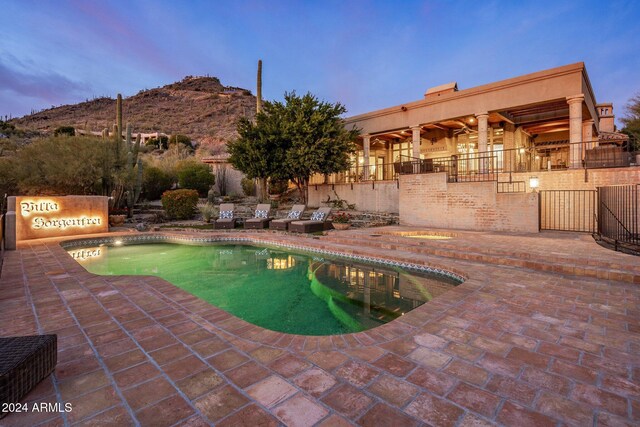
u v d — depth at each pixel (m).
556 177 11.10
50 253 8.10
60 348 2.97
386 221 13.66
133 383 2.38
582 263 5.86
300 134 15.09
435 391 2.26
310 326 4.11
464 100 14.95
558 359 2.70
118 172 14.96
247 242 11.15
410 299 5.08
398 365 2.62
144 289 4.93
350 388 2.30
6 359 2.14
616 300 4.22
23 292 4.78
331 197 18.30
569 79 12.29
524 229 10.27
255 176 16.33
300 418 1.97
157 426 1.91
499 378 2.42
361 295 5.34
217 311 3.98
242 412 2.04
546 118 16.09
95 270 7.33
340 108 16.03
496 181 10.74
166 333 3.31
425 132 19.98
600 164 10.73
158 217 15.77
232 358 2.77
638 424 1.91
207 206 15.87
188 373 2.52
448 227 11.86
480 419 1.96
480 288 4.77
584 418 1.97
